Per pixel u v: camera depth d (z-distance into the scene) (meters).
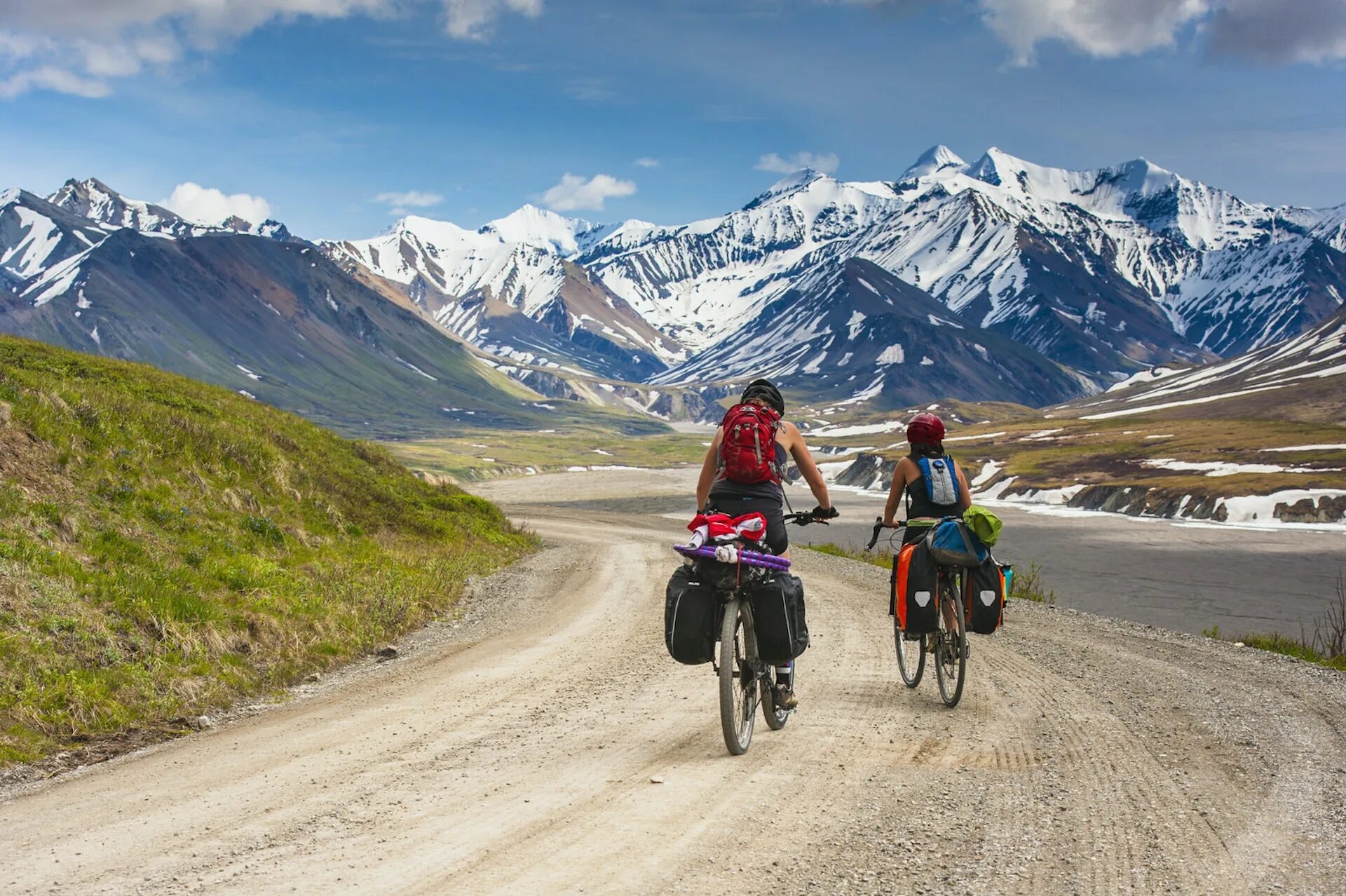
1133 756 6.52
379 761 6.58
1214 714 8.05
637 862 4.43
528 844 4.69
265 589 13.80
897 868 4.37
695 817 5.09
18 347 22.61
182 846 4.80
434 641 13.59
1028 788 5.69
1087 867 4.39
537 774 6.05
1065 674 10.12
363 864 4.44
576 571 24.36
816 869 4.35
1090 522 108.06
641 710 8.07
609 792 5.58
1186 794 5.60
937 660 8.30
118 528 13.86
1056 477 162.25
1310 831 4.91
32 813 5.68
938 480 8.16
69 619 10.03
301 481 21.83
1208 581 53.50
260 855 4.61
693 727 7.35
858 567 25.28
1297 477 126.38
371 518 23.30
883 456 185.75
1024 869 4.37
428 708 8.53
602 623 14.67
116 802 5.82
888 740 6.96
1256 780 5.94
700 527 6.14
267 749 7.19
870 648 11.63
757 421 6.31
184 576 12.93
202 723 8.74
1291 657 13.16
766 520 6.30
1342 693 9.41
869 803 5.36
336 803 5.52
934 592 8.07
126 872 4.42
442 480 34.94
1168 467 155.50
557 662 10.99
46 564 11.16
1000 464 183.88
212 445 19.39
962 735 7.12
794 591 6.41
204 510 16.62
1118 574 56.47
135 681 9.28
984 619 7.99
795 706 7.01
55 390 16.84
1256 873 4.32
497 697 8.95
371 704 8.98
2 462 13.80
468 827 4.97
